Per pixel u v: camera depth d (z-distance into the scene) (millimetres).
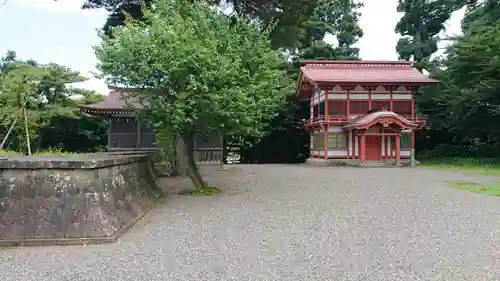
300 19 19641
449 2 37906
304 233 7434
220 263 5602
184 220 8609
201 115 11664
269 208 10172
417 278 5035
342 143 30547
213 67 11086
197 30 11805
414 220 8648
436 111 34594
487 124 28766
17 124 18156
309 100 37188
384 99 30703
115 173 8352
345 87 30297
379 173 21859
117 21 17750
